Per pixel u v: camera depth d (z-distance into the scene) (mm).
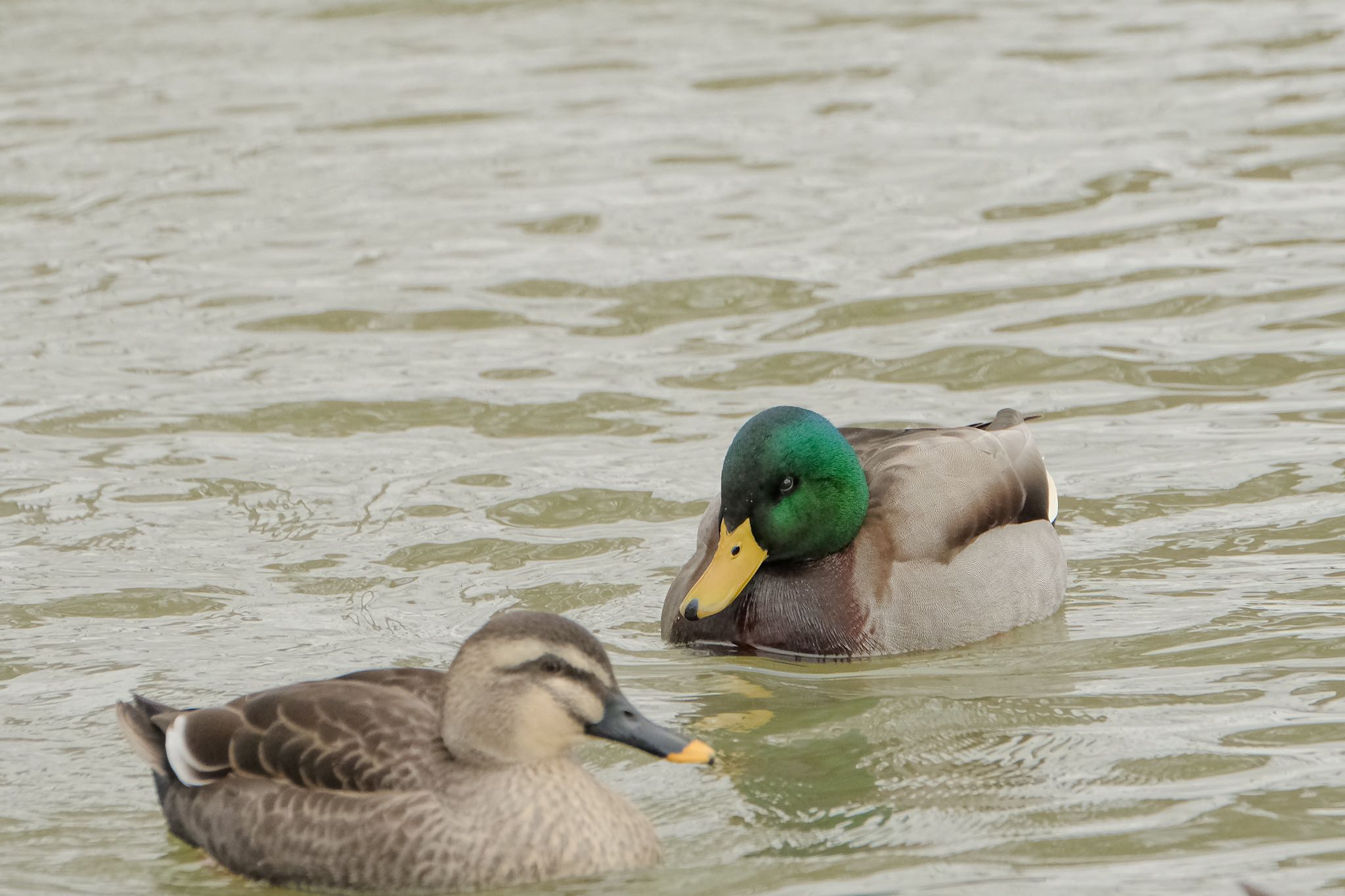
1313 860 8703
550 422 16000
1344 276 18469
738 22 30203
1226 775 9758
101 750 10531
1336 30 27484
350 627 12273
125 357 17531
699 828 9492
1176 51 26953
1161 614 12320
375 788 9047
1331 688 10883
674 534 13883
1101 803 9500
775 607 12258
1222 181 21391
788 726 10891
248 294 19156
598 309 18609
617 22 30438
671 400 16422
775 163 22859
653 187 22156
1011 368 16906
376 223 21250
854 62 27281
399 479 14859
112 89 27047
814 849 9148
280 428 15930
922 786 9875
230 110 25781
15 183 22812
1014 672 11633
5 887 8969
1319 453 14789
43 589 12891
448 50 29031
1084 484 14531
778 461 12148
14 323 18422
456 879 8828
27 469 15016
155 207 21906
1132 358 16953
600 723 9109
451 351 17656
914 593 12242
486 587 12969
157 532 13883
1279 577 12742
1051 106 24672
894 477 12727
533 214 21359
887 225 20594
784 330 17953
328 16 31391
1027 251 19688
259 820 9086
